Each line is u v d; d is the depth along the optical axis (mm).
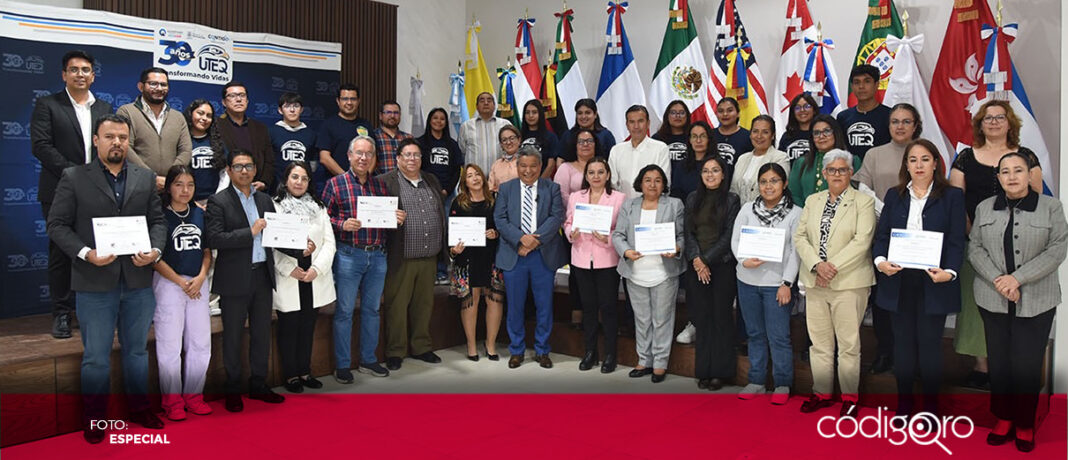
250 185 4262
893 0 5848
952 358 4258
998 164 3873
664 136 5496
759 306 4461
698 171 5031
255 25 6773
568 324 5785
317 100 7070
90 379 3666
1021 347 3598
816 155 4535
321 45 7070
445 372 5203
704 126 4953
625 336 5398
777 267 4332
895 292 3855
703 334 4746
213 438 3781
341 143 5906
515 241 5141
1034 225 3537
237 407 4234
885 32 5684
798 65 6047
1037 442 3699
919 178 3791
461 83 7547
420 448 3674
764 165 4340
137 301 3785
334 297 4699
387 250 5113
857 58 5801
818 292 4133
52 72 5613
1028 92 5316
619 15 6879
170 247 3924
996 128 3912
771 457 3539
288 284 4477
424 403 4441
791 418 4133
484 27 8297
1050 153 5258
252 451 3609
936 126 5492
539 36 7840
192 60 6262
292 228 4227
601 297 5133
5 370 3602
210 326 4371
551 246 5230
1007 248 3605
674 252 4695
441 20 8188
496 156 6434
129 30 5930
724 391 4688
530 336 6016
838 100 5852
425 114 8062
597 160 5078
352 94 5957
